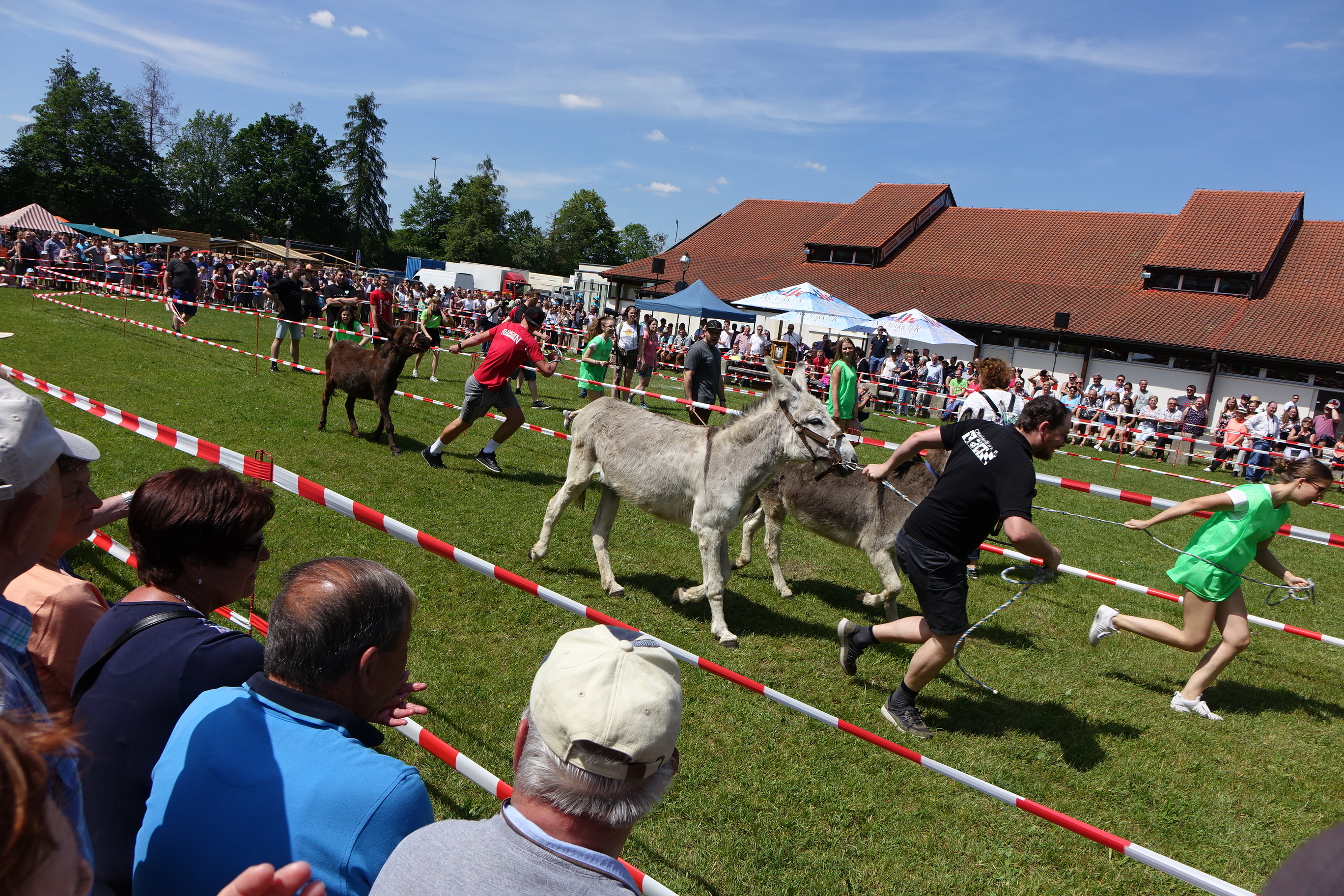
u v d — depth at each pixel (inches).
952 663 217.0
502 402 345.4
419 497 303.7
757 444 205.2
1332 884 43.3
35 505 61.0
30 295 900.0
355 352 372.8
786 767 156.6
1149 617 275.0
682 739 162.4
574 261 4010.8
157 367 502.0
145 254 1279.5
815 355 964.0
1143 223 1298.0
